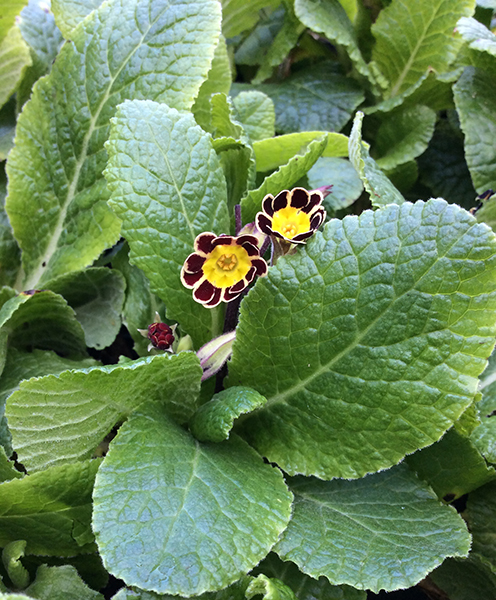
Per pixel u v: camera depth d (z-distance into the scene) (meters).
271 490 0.21
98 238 0.28
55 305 0.27
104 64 0.28
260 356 0.23
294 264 0.22
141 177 0.23
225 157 0.28
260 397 0.22
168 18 0.27
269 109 0.33
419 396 0.20
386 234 0.21
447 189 0.40
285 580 0.22
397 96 0.39
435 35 0.37
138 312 0.30
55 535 0.22
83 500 0.22
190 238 0.24
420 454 0.25
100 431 0.22
